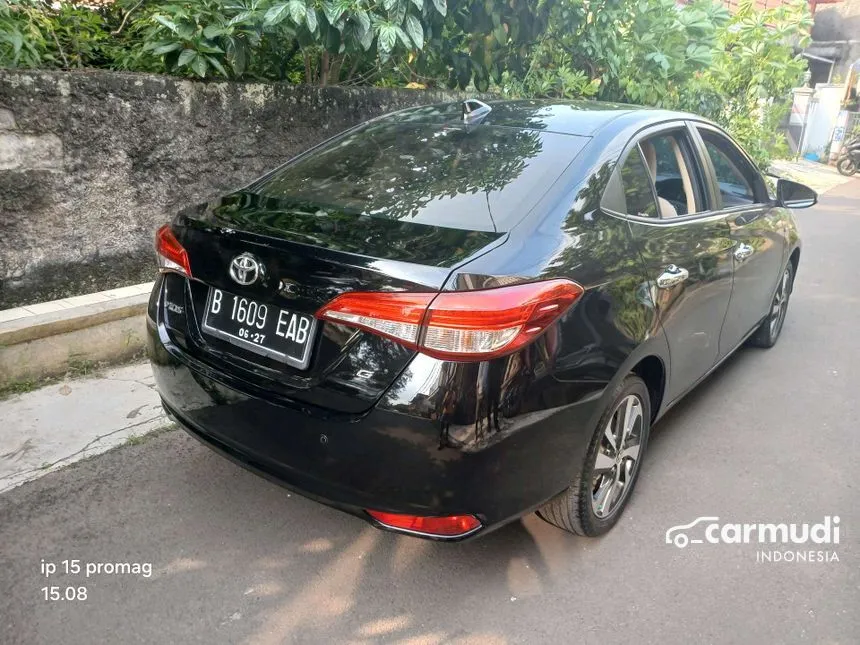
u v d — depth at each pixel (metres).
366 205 2.51
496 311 2.00
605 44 6.77
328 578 2.50
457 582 2.51
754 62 10.86
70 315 3.64
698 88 9.19
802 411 3.96
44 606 2.29
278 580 2.47
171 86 4.09
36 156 3.66
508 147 2.78
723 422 3.79
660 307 2.69
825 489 3.20
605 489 2.72
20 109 3.55
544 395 2.15
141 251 4.19
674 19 7.38
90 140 3.83
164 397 2.64
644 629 2.34
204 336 2.45
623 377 2.49
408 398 1.99
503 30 5.75
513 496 2.20
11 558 2.49
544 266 2.20
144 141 4.05
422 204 2.47
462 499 2.08
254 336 2.28
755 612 2.43
